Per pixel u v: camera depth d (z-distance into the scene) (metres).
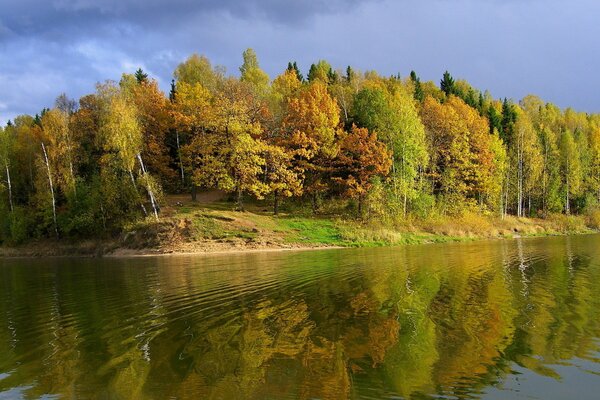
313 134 50.50
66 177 48.25
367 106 55.47
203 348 10.35
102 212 46.16
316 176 52.31
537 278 18.58
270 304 14.89
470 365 8.78
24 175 61.28
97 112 54.22
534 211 69.19
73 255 43.56
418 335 10.84
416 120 52.19
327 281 19.30
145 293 18.03
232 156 45.91
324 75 84.38
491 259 25.77
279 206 51.97
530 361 8.90
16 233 49.69
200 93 52.88
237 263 27.78
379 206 47.84
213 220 42.38
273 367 8.96
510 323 11.63
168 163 56.59
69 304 16.62
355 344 10.27
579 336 10.41
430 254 29.94
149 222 41.31
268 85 74.12
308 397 7.51
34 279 25.19
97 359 9.94
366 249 36.34
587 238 44.12
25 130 64.19
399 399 7.34
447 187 55.56
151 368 9.19
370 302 14.73
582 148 74.81
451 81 94.12
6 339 12.03
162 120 55.53
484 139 61.00
